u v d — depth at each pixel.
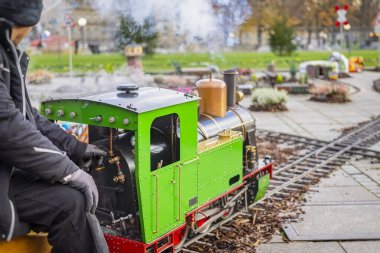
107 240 4.77
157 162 4.84
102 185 4.88
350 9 58.12
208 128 6.05
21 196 2.85
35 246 3.09
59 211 2.86
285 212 7.12
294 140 12.19
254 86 22.08
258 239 6.12
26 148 2.67
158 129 5.02
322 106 17.81
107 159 4.79
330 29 58.22
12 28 2.82
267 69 27.73
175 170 4.93
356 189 8.30
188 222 5.36
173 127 4.98
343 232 6.32
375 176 9.11
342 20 29.64
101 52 43.75
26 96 3.00
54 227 2.89
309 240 6.08
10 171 2.79
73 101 4.75
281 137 12.72
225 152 5.96
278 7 57.47
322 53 45.38
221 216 6.49
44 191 2.86
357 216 6.94
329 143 11.72
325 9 58.34
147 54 34.88
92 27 41.84
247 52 54.06
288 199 7.73
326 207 7.34
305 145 11.77
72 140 3.53
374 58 39.41
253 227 6.50
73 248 2.92
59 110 4.86
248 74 25.66
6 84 2.77
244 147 6.88
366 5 57.50
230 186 6.19
